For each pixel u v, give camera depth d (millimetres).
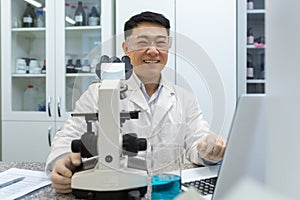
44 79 2492
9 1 2465
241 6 2207
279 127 367
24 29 2502
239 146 488
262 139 448
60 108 2400
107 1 2334
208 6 2211
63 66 2404
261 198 409
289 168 346
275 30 358
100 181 761
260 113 470
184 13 2227
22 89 2543
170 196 739
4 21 2475
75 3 2457
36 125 2445
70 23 2449
